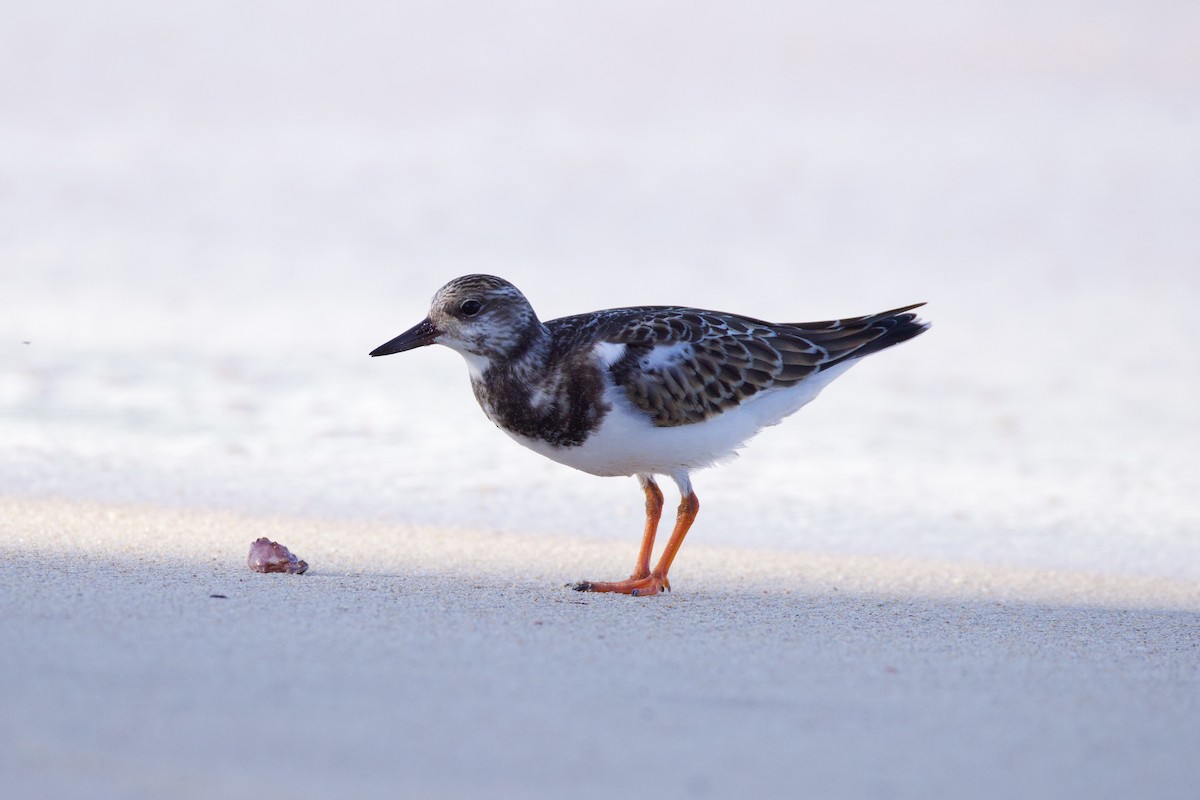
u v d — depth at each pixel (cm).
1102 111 3847
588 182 3167
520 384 972
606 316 998
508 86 4081
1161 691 713
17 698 607
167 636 714
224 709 609
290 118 3691
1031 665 759
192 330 1919
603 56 4366
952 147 3516
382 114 3756
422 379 1711
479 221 2805
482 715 623
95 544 965
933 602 938
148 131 3488
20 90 3781
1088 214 2952
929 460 1457
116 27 4269
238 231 2648
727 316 1027
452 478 1302
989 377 1845
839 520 1223
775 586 984
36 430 1384
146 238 2548
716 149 3488
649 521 1011
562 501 1245
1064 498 1316
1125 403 1717
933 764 593
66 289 2142
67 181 2988
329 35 4369
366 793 534
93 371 1664
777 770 577
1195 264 2570
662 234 2755
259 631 738
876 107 3922
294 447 1380
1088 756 609
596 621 823
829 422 1617
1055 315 2220
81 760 547
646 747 596
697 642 781
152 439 1377
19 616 738
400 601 841
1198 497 1330
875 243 2723
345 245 2575
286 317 2030
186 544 989
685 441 973
